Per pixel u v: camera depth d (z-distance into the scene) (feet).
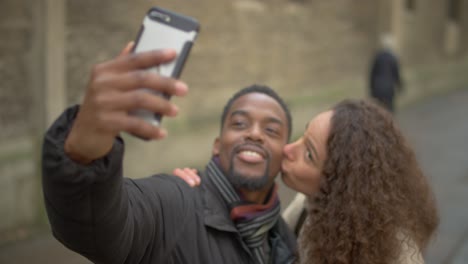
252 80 23.54
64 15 14.03
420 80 45.85
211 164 5.14
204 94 20.33
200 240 4.50
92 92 2.68
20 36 13.23
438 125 33.06
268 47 24.66
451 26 53.83
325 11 29.96
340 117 4.89
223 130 5.20
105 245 3.28
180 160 18.94
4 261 11.50
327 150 4.87
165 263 4.27
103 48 15.60
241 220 4.85
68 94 14.58
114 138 2.86
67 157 2.89
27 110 13.56
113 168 3.01
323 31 29.86
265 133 5.11
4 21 12.78
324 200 4.81
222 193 4.91
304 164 5.03
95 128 2.72
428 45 47.80
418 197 4.87
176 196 4.53
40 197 13.88
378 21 37.40
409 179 4.84
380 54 26.45
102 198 3.06
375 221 4.57
